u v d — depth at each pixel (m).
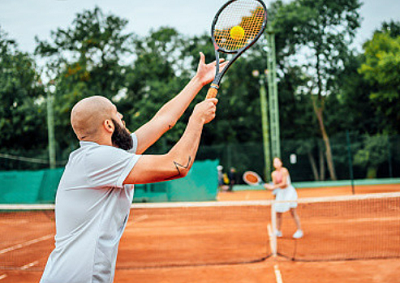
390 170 26.11
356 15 33.66
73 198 1.75
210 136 36.41
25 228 11.88
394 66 26.97
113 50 32.34
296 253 7.05
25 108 29.00
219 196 22.12
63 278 1.72
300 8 34.03
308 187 26.64
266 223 10.76
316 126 35.81
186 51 33.78
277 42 35.00
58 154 24.25
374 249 7.05
